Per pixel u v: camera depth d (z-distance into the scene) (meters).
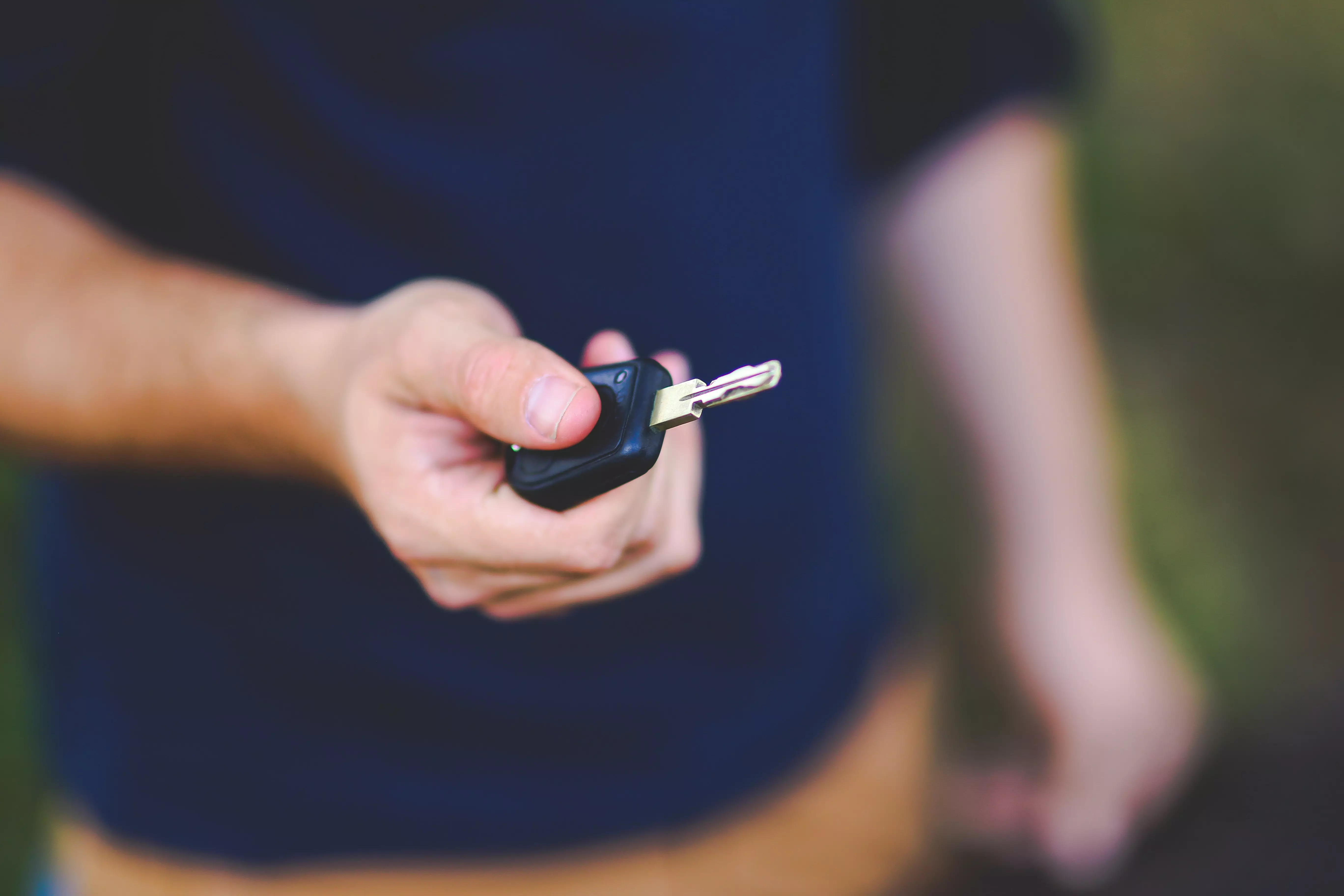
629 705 1.29
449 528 0.79
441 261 1.18
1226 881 1.44
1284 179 3.93
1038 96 1.65
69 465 1.09
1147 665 1.78
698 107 1.24
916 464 2.79
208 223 1.14
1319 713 1.84
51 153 1.05
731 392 0.72
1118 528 1.82
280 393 0.90
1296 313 3.68
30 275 1.01
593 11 1.14
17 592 2.40
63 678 1.33
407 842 1.24
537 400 0.73
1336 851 1.43
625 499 0.77
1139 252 3.77
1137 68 4.20
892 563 2.48
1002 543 1.78
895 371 2.73
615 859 1.31
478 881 1.27
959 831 1.81
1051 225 1.73
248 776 1.22
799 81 1.36
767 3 1.29
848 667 1.53
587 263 1.23
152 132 1.10
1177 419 3.38
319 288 1.17
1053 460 1.72
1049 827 1.76
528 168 1.17
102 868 1.29
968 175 1.65
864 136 1.64
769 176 1.34
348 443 0.83
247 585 1.18
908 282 1.74
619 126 1.19
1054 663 1.77
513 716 1.25
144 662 1.22
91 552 1.22
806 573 1.44
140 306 0.99
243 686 1.21
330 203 1.14
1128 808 1.74
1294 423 3.40
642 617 1.28
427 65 1.11
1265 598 2.94
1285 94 4.14
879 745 1.60
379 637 1.20
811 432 1.43
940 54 1.57
